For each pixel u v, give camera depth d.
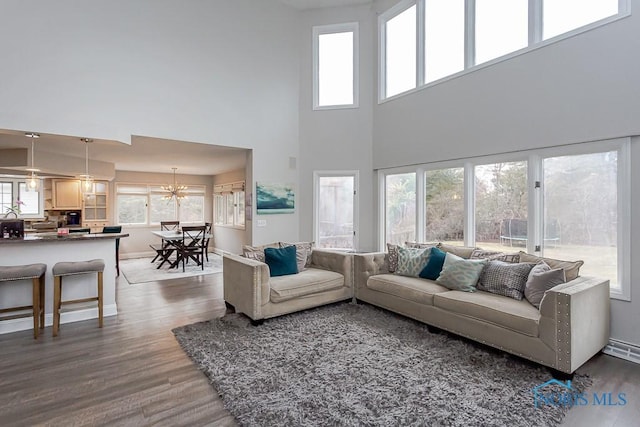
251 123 5.43
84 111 4.04
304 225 5.94
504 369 2.53
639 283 2.81
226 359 2.69
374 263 4.19
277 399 2.14
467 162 4.27
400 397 2.16
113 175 7.21
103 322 3.62
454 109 4.39
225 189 8.95
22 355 2.81
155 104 4.56
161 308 4.13
